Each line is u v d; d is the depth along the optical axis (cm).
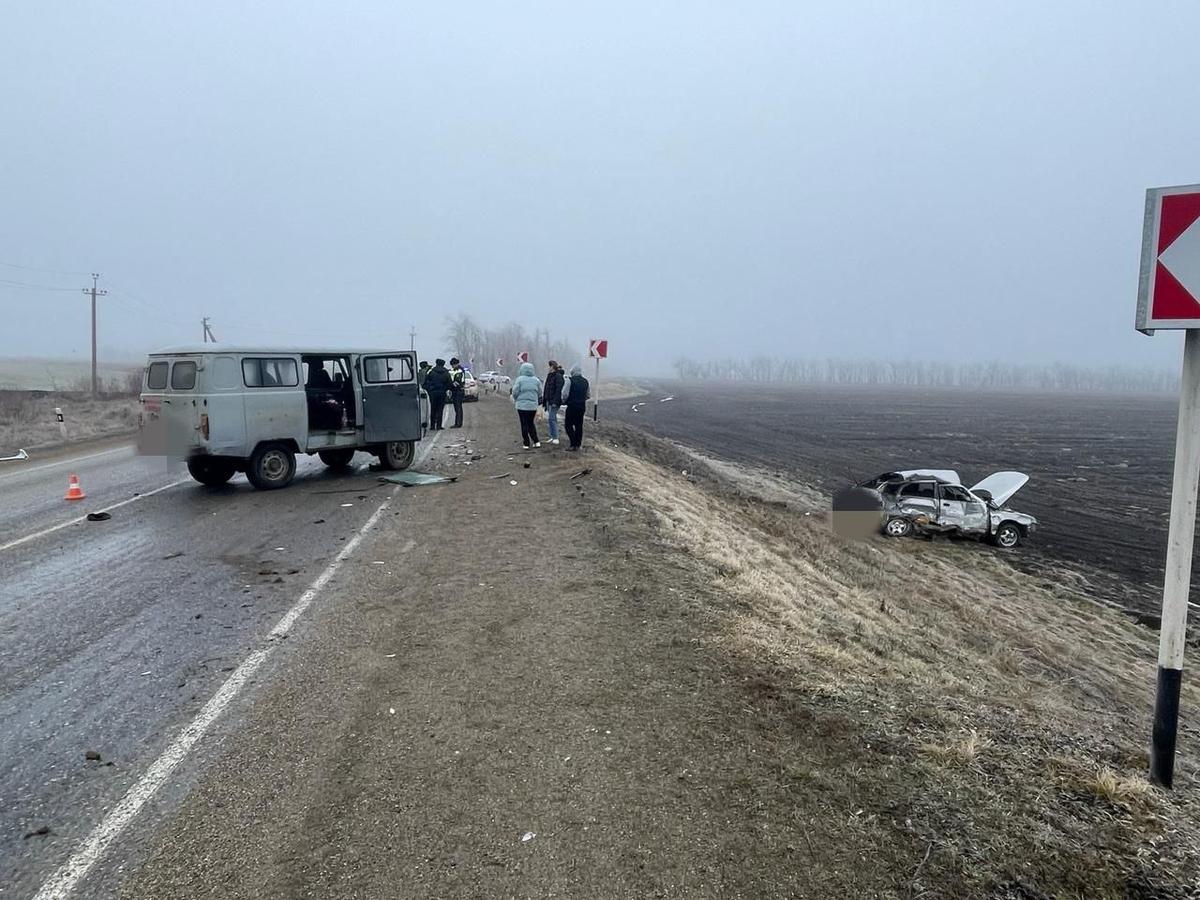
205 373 1180
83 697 475
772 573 933
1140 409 8481
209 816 346
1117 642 1229
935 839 324
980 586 1456
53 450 2080
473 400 4119
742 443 3816
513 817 342
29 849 324
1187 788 414
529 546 870
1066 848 325
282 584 731
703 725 427
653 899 291
